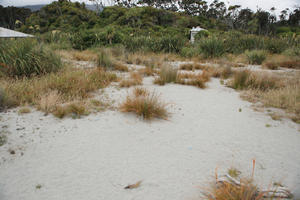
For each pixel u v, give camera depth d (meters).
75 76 6.36
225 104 5.36
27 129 3.62
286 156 3.07
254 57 13.06
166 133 3.70
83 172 2.61
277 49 16.66
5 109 4.41
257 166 2.81
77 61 10.90
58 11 59.06
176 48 16.11
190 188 2.37
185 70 10.14
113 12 58.78
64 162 2.79
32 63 6.72
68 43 16.94
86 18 58.31
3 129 3.56
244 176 2.57
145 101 4.36
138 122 4.09
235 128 3.98
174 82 7.41
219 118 4.45
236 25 60.09
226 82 7.80
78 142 3.30
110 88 6.42
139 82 7.04
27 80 5.91
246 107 5.17
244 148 3.27
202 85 6.90
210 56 13.49
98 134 3.57
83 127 3.80
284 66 12.16
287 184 2.46
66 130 3.66
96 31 18.41
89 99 5.21
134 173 2.61
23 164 2.72
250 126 4.09
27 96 4.90
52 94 4.96
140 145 3.28
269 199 2.18
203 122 4.22
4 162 2.74
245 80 7.04
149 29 41.56
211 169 2.72
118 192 2.29
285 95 5.53
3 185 2.35
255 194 2.21
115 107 4.82
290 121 4.36
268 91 6.36
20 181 2.42
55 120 4.02
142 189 2.35
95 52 14.12
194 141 3.45
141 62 11.65
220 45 13.87
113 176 2.55
